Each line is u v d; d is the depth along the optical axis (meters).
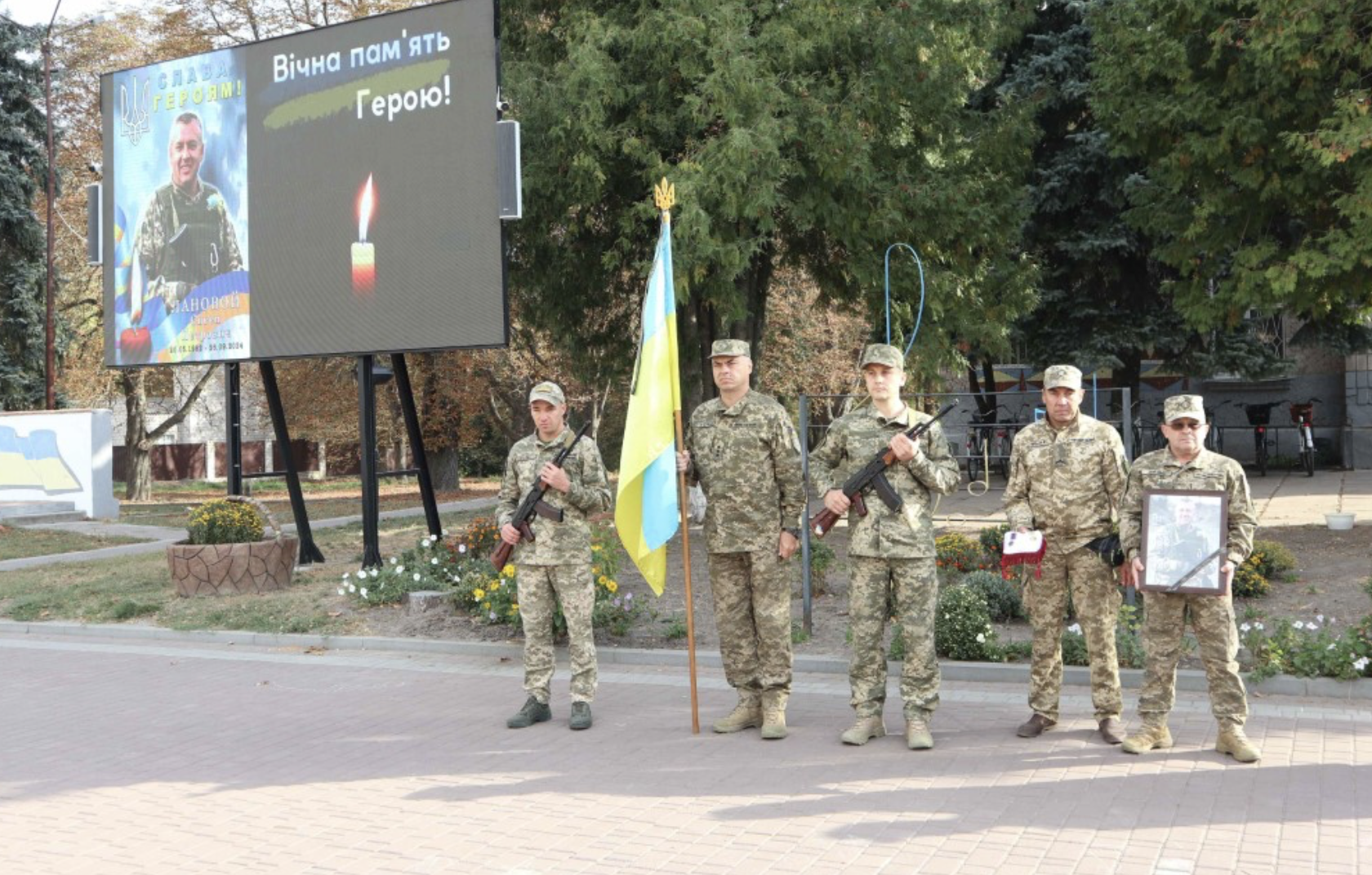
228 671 10.16
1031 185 21.78
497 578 11.06
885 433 7.04
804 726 7.55
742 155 13.62
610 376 19.69
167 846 5.66
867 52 15.77
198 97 14.48
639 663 9.83
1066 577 6.96
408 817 5.96
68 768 7.17
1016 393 10.20
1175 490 6.45
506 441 41.28
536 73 16.12
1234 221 14.30
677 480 7.70
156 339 14.94
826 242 18.25
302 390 31.06
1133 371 24.22
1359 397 24.83
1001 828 5.45
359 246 13.38
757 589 7.25
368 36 13.27
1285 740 6.84
